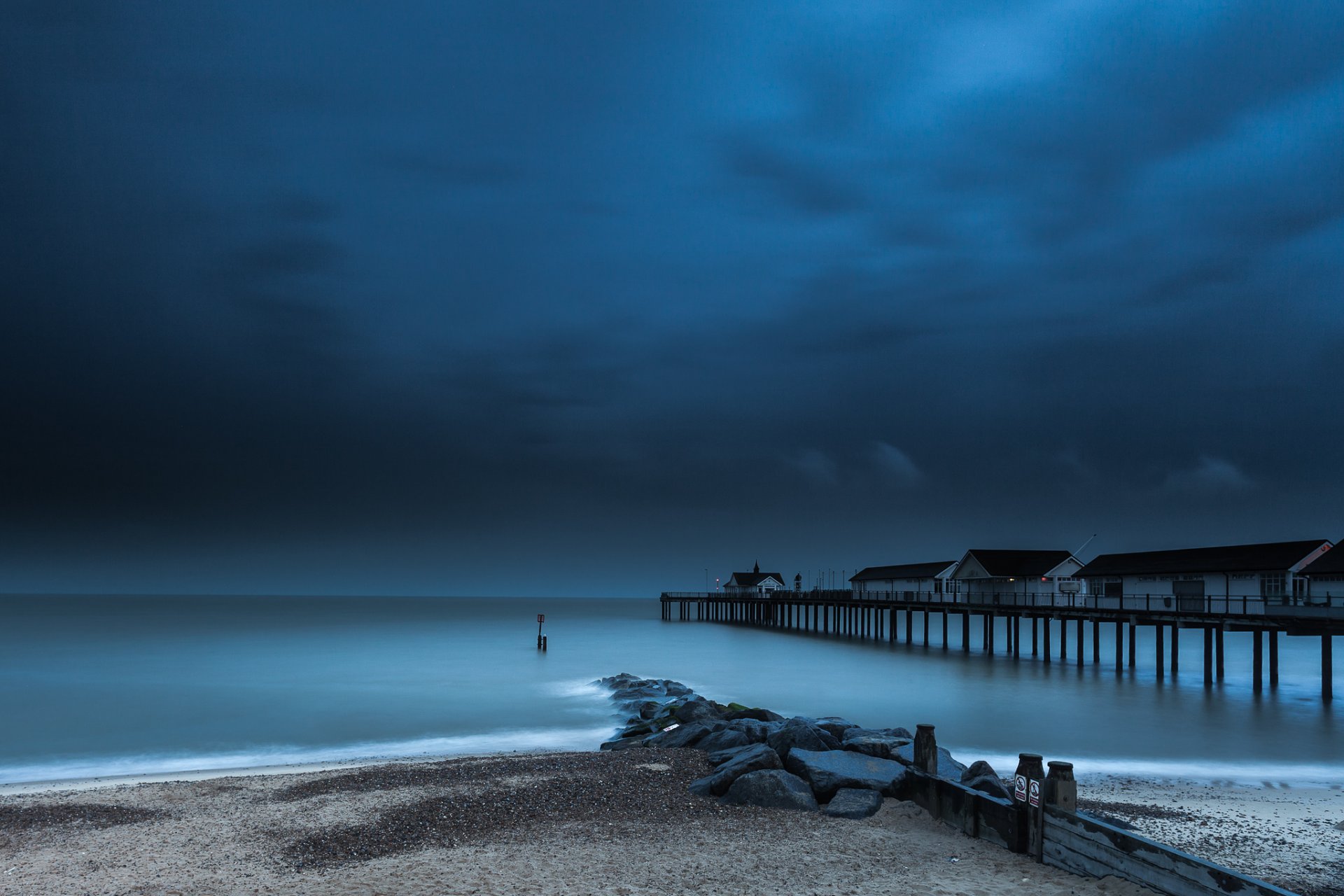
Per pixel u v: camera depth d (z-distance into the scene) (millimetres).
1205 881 8977
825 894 10312
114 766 25016
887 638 79688
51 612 157000
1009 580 60562
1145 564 52562
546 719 34031
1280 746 27500
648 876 11078
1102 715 34094
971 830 12742
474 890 10539
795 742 17359
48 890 11070
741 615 117375
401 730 31484
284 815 15180
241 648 73000
